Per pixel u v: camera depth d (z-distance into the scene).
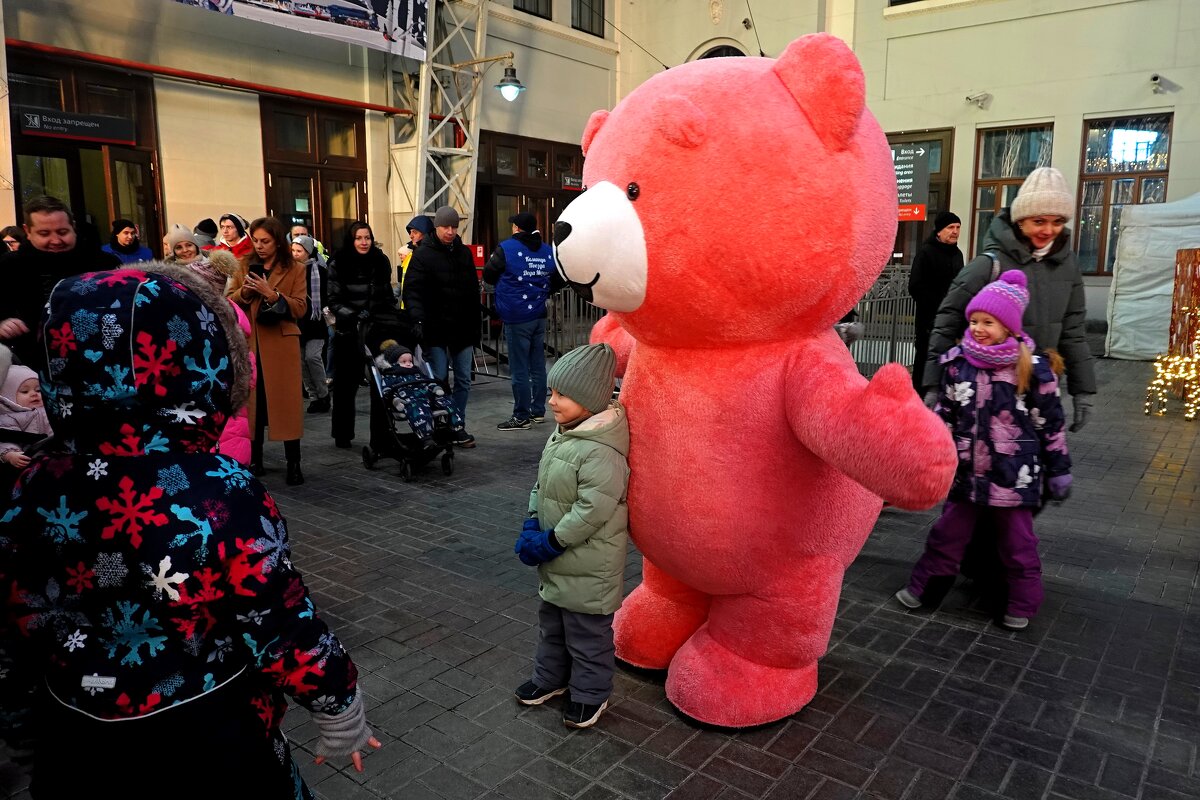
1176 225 10.90
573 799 2.43
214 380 1.37
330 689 1.42
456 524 4.90
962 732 2.76
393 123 13.38
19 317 3.88
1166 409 8.02
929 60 14.27
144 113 10.30
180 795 1.31
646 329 2.48
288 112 11.98
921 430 2.03
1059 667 3.19
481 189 15.08
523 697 2.93
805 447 2.41
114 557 1.27
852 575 4.12
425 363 6.06
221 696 1.34
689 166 2.19
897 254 14.98
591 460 2.60
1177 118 12.48
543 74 15.84
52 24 9.34
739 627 2.74
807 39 2.21
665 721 2.84
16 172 9.16
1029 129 13.79
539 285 7.38
